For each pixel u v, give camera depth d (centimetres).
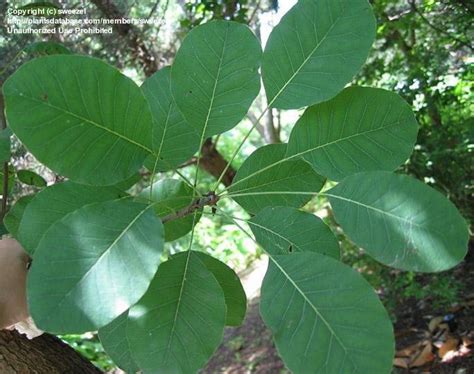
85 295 23
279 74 28
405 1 100
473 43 91
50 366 42
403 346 99
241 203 34
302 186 34
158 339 28
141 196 35
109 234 24
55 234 24
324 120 29
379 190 26
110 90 25
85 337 133
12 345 41
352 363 23
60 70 24
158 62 110
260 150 34
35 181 43
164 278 29
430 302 105
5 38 84
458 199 92
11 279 31
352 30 27
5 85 23
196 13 93
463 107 94
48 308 22
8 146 34
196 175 32
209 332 28
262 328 132
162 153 32
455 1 85
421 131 88
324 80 28
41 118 24
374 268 101
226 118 29
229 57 28
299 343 24
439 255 24
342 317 24
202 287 28
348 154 29
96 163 26
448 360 91
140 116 26
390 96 29
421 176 90
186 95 29
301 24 28
